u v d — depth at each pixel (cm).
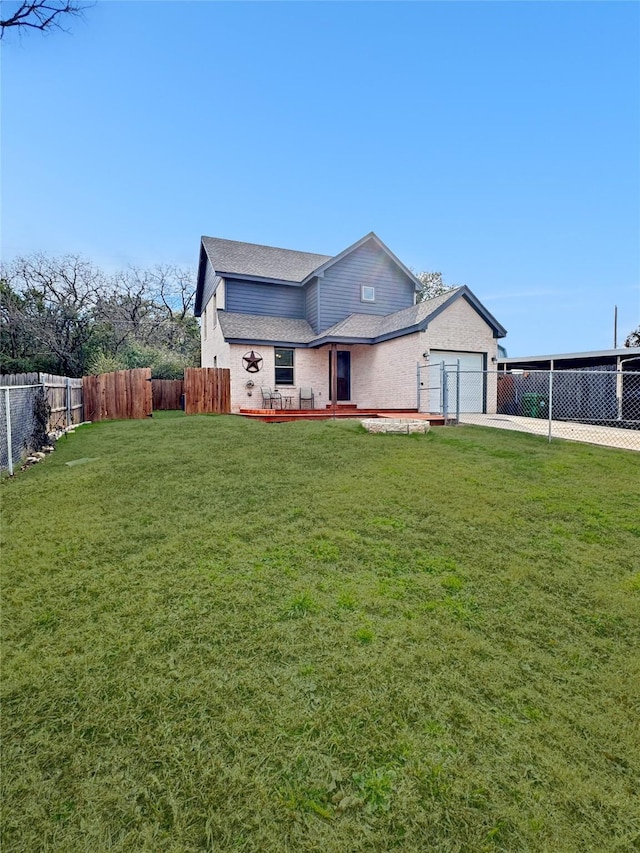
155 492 509
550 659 238
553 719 198
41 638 248
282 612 274
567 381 1376
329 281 1529
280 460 649
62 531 398
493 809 158
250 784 166
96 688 212
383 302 1620
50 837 148
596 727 195
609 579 322
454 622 268
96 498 491
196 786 165
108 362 1728
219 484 537
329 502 473
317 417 1234
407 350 1280
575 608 286
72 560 342
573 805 160
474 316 1292
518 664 234
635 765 177
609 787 167
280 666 228
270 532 396
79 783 166
